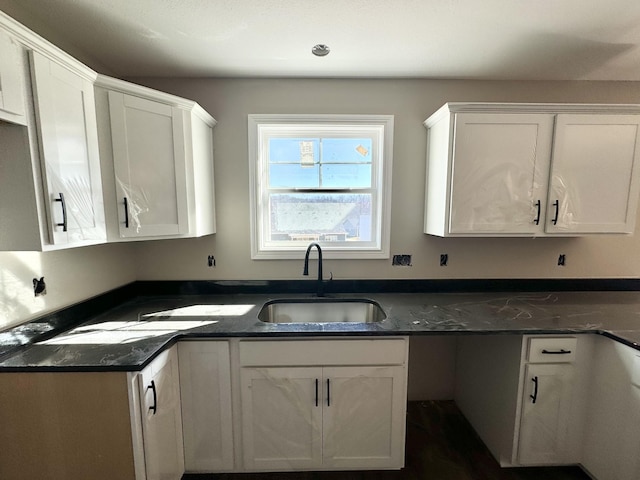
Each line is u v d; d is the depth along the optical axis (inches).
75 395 44.4
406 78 77.3
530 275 83.4
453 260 82.8
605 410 56.2
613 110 64.3
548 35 58.3
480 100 78.4
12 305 47.6
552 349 58.1
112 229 54.5
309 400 58.8
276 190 81.7
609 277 83.5
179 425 57.8
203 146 71.3
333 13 51.9
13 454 45.3
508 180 66.2
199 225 68.9
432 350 85.4
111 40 59.8
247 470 60.8
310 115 77.0
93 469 46.1
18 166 39.9
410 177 80.1
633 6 49.9
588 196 66.6
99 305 66.6
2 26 35.4
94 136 50.7
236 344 57.4
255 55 65.7
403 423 59.8
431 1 49.0
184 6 50.0
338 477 61.8
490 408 68.4
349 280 82.2
